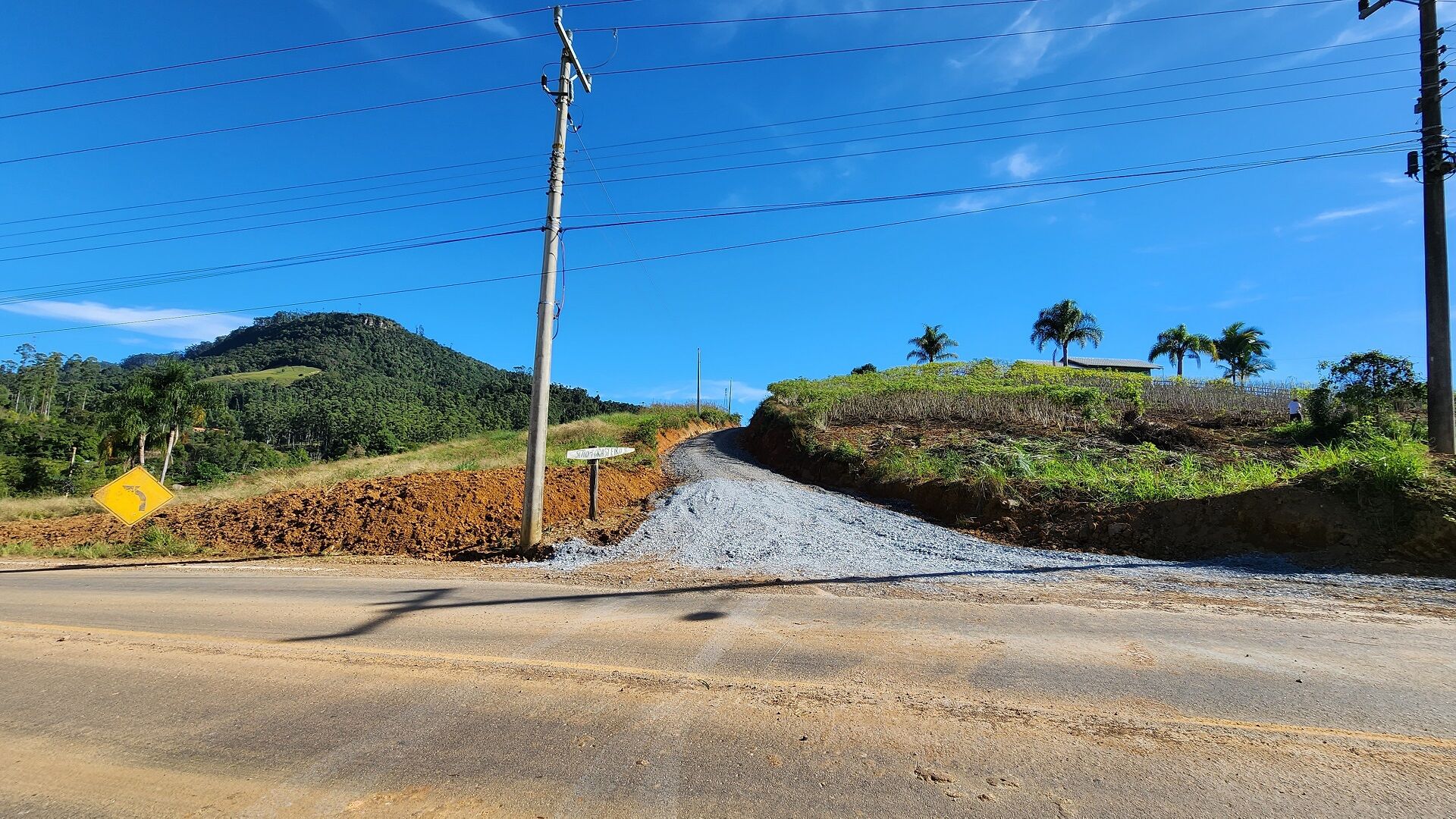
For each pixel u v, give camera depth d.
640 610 6.74
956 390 28.34
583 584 8.20
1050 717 3.98
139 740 3.87
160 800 3.21
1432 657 5.04
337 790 3.27
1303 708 4.10
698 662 5.06
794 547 10.38
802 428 25.44
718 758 3.52
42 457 51.22
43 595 8.27
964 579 8.21
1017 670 4.80
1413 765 3.36
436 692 4.53
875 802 3.08
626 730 3.88
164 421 36.19
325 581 8.86
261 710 4.28
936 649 5.32
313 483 19.98
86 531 14.51
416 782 3.33
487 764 3.50
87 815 3.09
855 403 28.05
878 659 5.08
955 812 2.99
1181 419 21.31
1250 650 5.24
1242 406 23.17
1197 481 11.66
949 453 17.03
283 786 3.32
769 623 6.19
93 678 4.94
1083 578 8.18
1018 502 12.20
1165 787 3.18
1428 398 11.98
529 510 11.02
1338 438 15.67
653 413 53.66
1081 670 4.81
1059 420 20.94
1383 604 6.63
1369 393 15.70
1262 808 3.00
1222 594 7.23
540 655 5.28
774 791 3.19
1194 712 4.05
